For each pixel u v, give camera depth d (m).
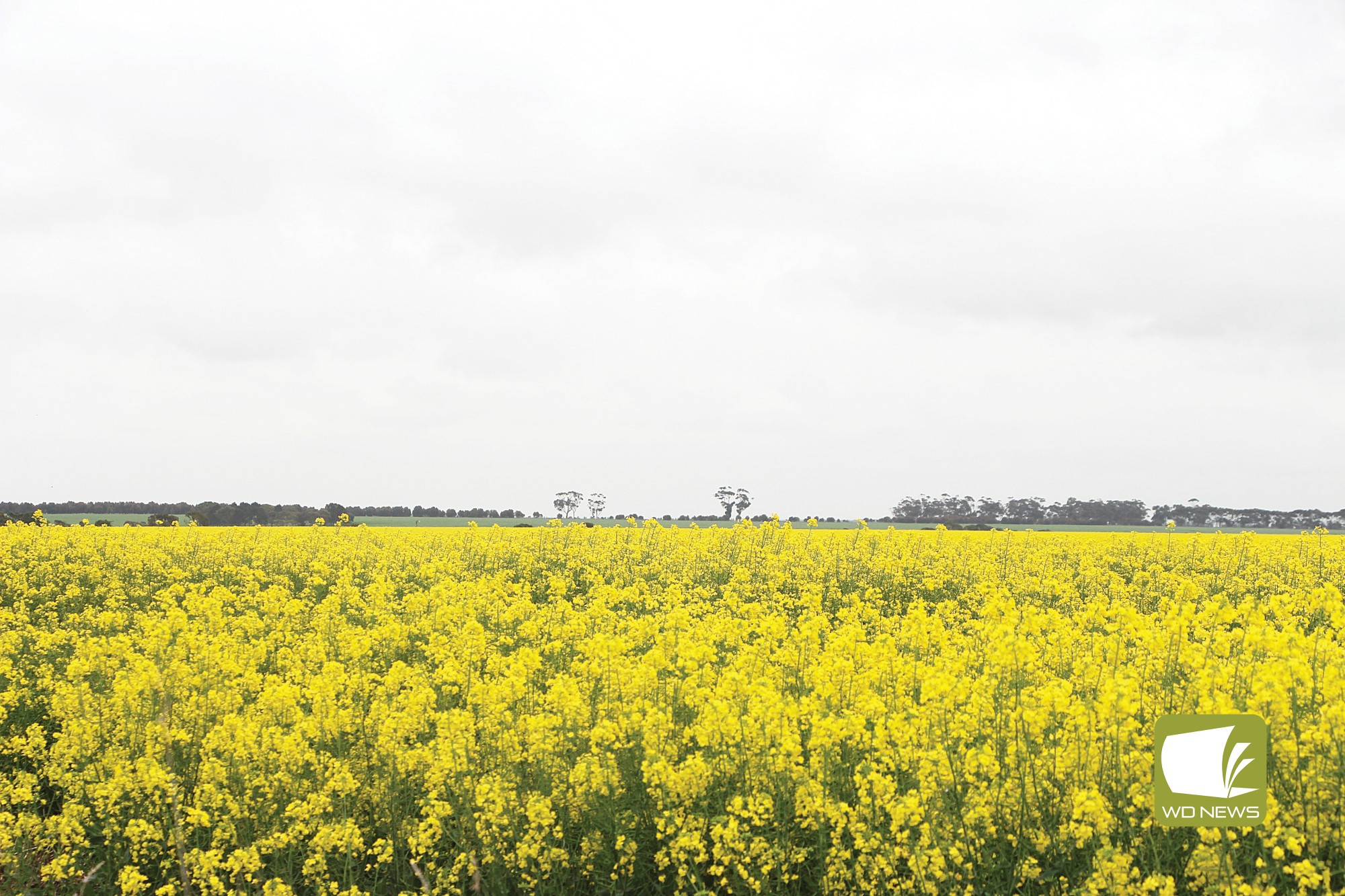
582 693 7.39
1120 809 4.82
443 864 5.68
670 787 5.46
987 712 5.84
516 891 5.48
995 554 21.38
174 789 5.96
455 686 7.96
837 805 5.14
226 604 14.47
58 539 22.95
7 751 7.46
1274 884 4.28
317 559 21.84
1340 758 4.51
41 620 14.22
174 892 5.61
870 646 7.43
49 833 6.00
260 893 5.55
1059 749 5.20
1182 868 4.58
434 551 23.27
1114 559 21.75
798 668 7.38
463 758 6.02
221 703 7.75
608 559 21.17
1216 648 6.11
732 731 5.68
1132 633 6.39
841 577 18.44
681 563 20.06
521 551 22.72
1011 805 5.12
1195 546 22.41
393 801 6.09
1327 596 6.47
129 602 15.95
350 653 9.28
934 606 15.69
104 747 7.23
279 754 6.61
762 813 5.19
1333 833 4.40
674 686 7.14
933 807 5.04
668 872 5.42
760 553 20.81
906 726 5.50
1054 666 7.65
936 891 4.70
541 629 10.24
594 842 5.48
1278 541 23.17
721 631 9.02
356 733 7.16
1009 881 4.84
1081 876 4.62
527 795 5.77
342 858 5.74
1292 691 4.89
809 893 5.17
